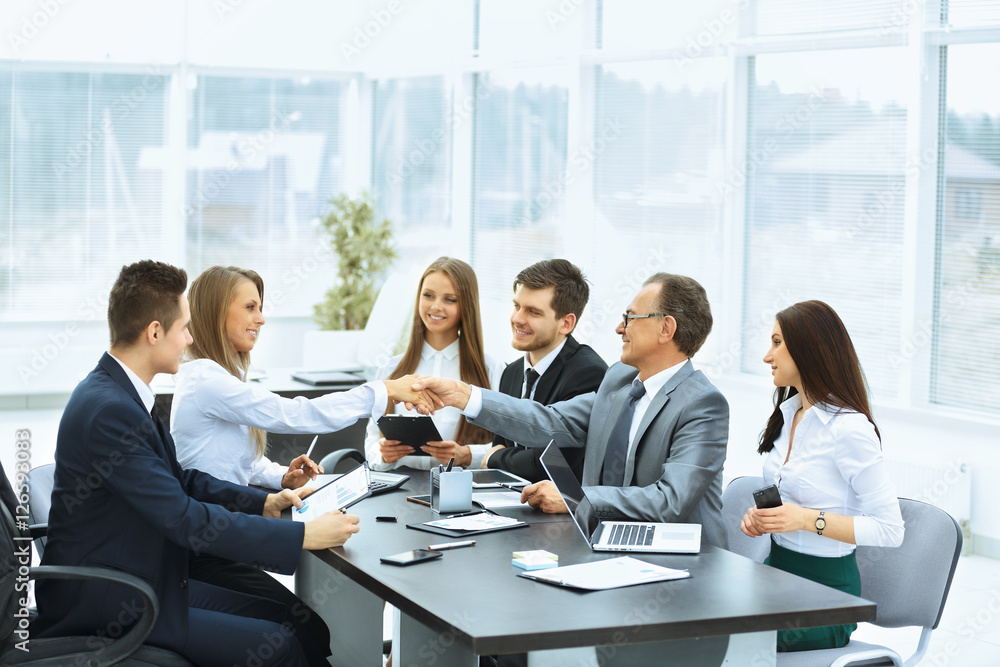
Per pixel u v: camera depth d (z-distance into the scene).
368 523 2.62
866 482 2.49
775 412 2.76
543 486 2.77
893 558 2.56
